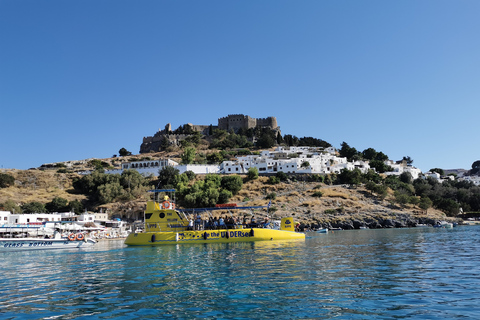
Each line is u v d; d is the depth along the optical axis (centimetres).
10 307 1401
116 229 8719
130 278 1967
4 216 8550
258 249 3431
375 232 7031
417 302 1315
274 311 1229
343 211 10088
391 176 14500
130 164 14050
